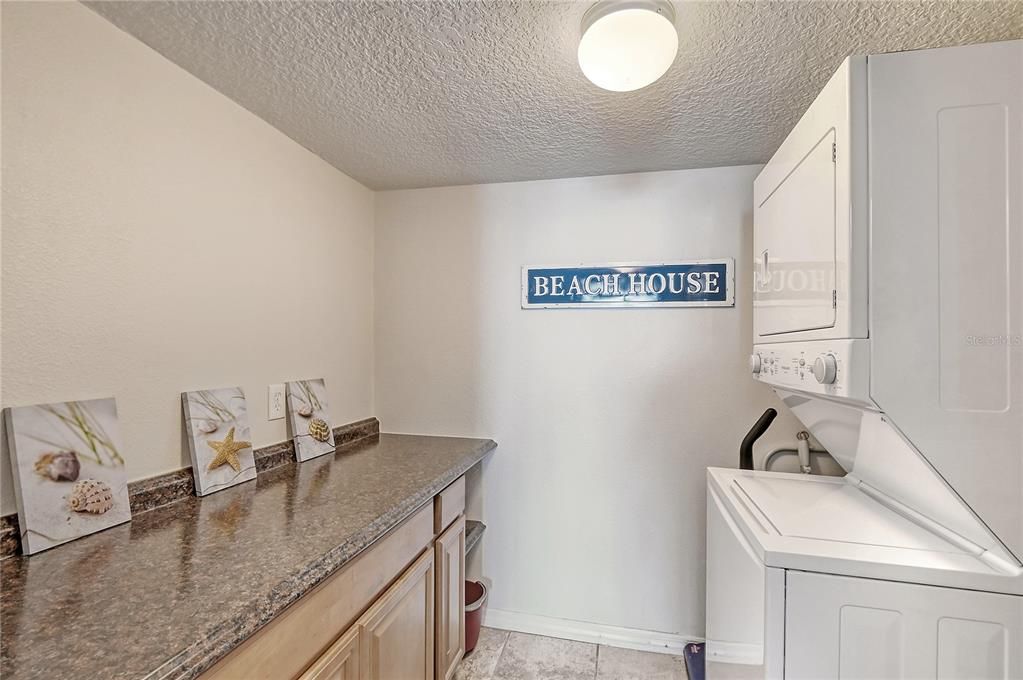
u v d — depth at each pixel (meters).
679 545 2.24
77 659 0.69
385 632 1.33
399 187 2.51
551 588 2.38
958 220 1.02
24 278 1.04
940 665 1.03
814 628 1.08
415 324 2.54
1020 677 0.99
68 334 1.12
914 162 1.03
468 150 2.03
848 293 1.05
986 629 1.01
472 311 2.47
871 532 1.22
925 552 1.11
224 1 1.14
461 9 1.17
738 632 1.34
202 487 1.43
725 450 2.20
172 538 1.12
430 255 2.52
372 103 1.64
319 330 2.11
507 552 2.43
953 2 1.15
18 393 1.03
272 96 1.59
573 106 1.65
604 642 2.29
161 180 1.36
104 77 1.20
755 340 1.79
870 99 1.04
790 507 1.42
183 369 1.43
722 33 1.26
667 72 1.44
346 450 2.14
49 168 1.08
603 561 2.32
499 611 2.43
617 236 2.31
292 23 1.22
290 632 0.96
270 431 1.80
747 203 2.19
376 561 1.30
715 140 1.93
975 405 1.02
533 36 1.28
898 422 1.04
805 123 1.30
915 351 1.03
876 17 1.20
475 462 2.07
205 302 1.51
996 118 1.00
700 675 1.94
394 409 2.55
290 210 1.92
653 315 2.27
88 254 1.16
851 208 1.05
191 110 1.45
